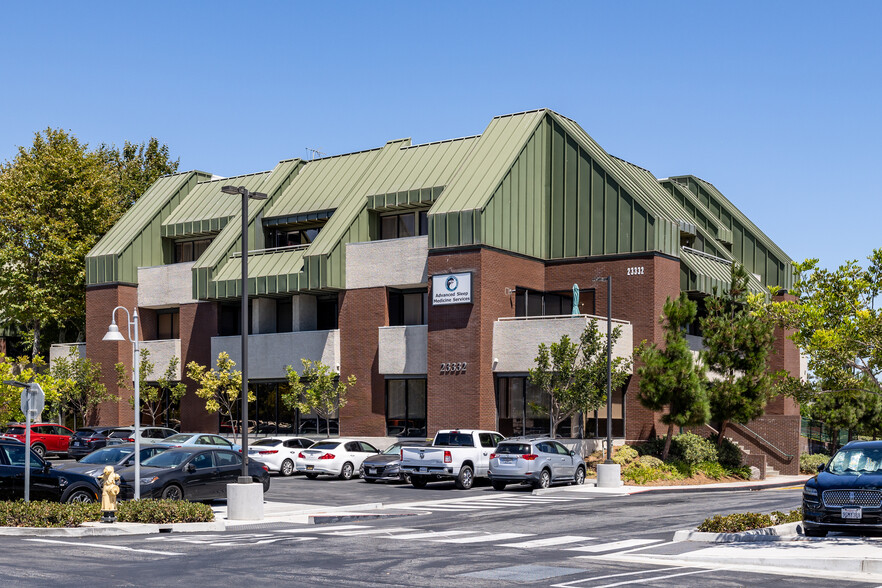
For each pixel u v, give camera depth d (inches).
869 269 733.3
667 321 1631.4
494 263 1614.2
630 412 1620.3
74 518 802.8
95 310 2080.5
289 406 1699.1
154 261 2118.6
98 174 2315.5
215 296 1867.6
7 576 553.9
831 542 719.7
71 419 2126.0
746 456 1670.8
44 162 2233.0
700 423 1512.1
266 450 1520.7
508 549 712.4
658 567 622.5
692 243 1913.1
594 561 648.4
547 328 1556.3
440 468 1306.6
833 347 718.5
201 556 651.5
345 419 1747.0
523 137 1712.6
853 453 801.6
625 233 1657.2
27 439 874.8
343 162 1993.1
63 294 2213.3
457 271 1609.3
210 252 1932.8
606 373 1456.7
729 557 645.9
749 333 1577.3
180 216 2122.3
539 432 1584.6
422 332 1665.8
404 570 597.0
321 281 1733.5
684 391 1497.3
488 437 1380.4
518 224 1676.9
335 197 1883.6
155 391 1959.9
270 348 1833.2
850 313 733.3
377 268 1728.6
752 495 1269.7
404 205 1770.4
